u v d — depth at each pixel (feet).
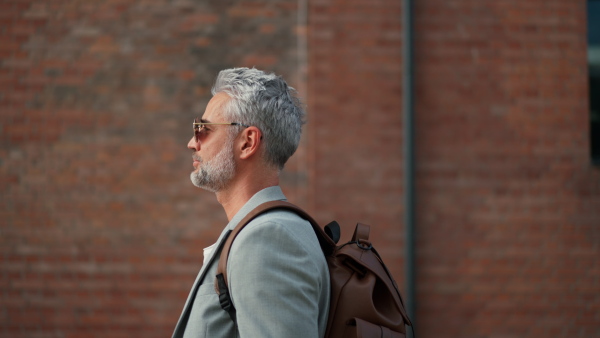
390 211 15.40
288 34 16.01
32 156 15.66
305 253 4.44
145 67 15.92
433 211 15.57
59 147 15.71
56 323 15.47
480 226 15.62
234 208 5.04
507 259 15.64
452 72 15.72
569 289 15.70
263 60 15.94
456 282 15.52
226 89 5.14
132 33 15.96
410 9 15.47
